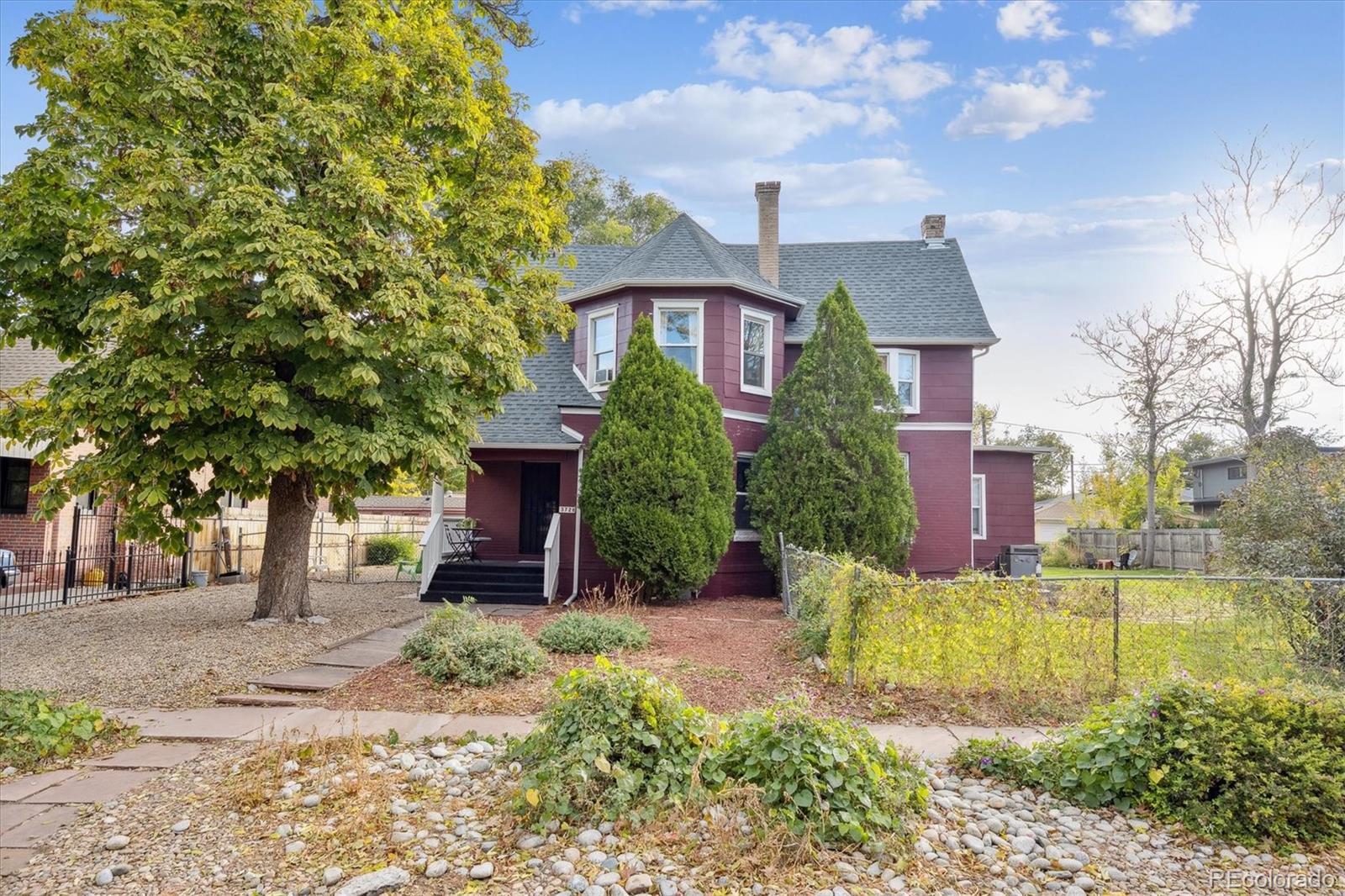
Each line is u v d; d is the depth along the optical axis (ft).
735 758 14.62
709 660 27.91
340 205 29.30
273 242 26.94
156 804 15.46
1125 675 23.61
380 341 29.84
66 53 30.63
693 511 43.75
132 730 20.30
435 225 32.89
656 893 11.63
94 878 12.35
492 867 12.25
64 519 55.77
